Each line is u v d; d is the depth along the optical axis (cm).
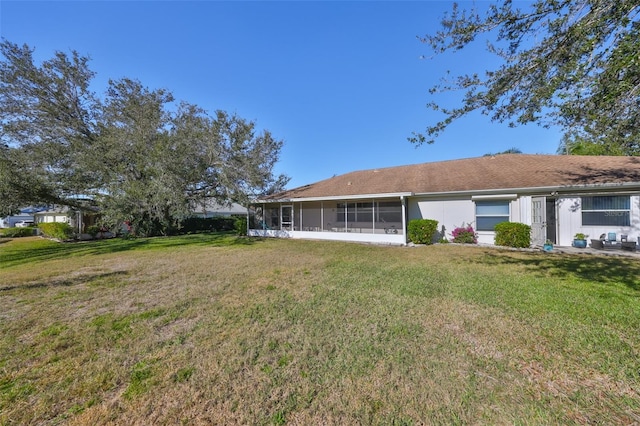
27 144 1456
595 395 217
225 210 3188
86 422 201
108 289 553
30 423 203
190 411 210
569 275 568
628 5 288
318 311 405
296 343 310
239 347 305
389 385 234
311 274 644
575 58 333
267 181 1780
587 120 397
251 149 1636
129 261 885
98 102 1666
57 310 434
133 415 207
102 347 312
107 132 1573
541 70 376
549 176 1044
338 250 1036
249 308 426
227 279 617
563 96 367
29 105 1512
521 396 218
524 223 1021
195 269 736
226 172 1523
